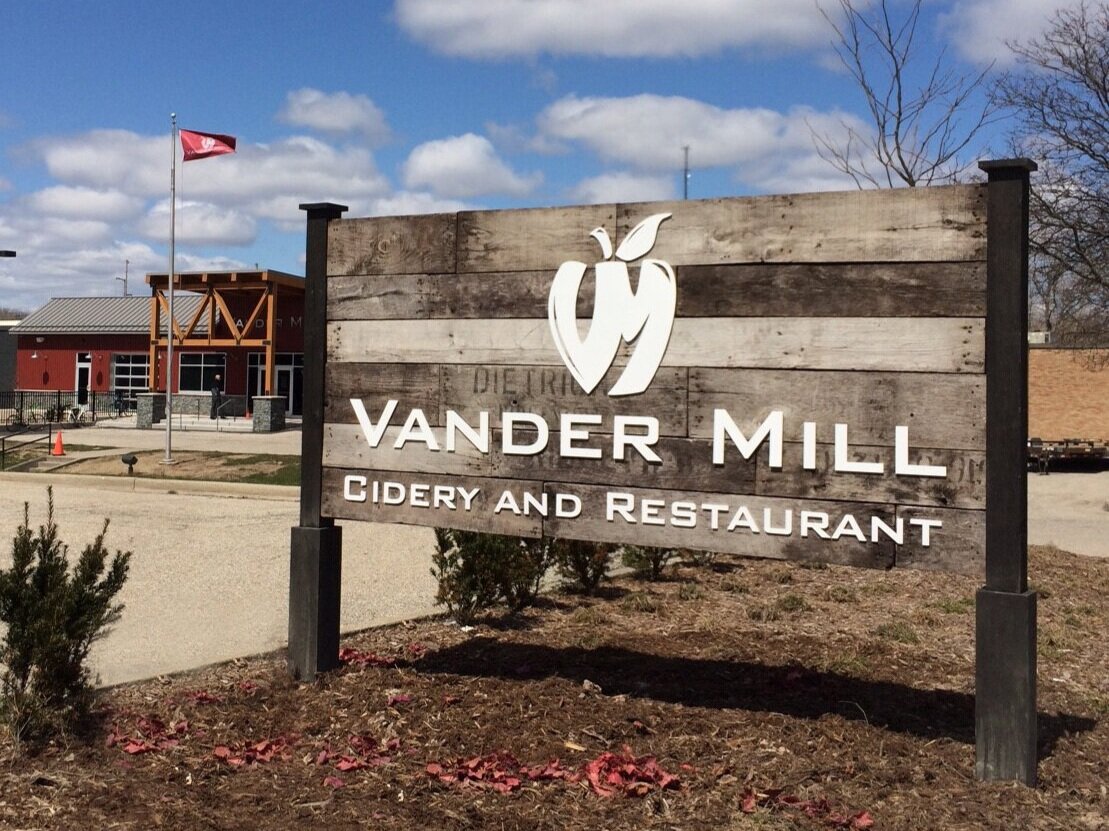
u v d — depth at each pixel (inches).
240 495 673.0
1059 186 746.8
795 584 375.9
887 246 187.8
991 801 166.6
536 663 250.8
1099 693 235.5
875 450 188.1
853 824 156.9
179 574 382.3
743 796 166.4
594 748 190.2
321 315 237.5
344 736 196.4
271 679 233.3
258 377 1840.6
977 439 180.5
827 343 192.1
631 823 157.6
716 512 200.5
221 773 177.0
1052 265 765.9
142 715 204.7
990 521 177.8
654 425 205.8
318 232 237.9
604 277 211.2
